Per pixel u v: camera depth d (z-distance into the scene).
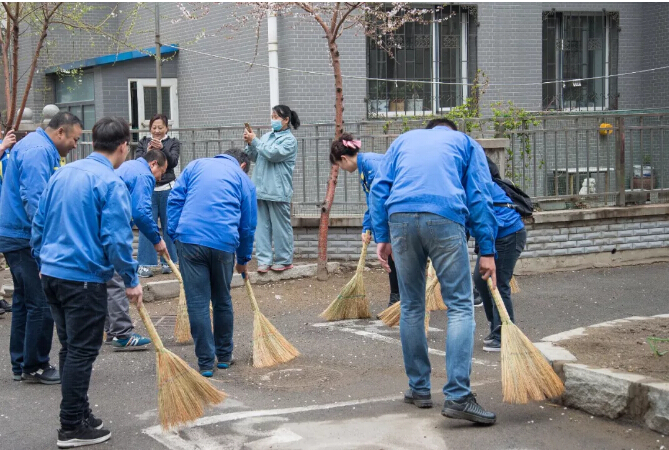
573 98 14.33
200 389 4.79
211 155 10.86
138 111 14.80
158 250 6.95
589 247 10.65
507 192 6.79
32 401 5.61
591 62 14.41
